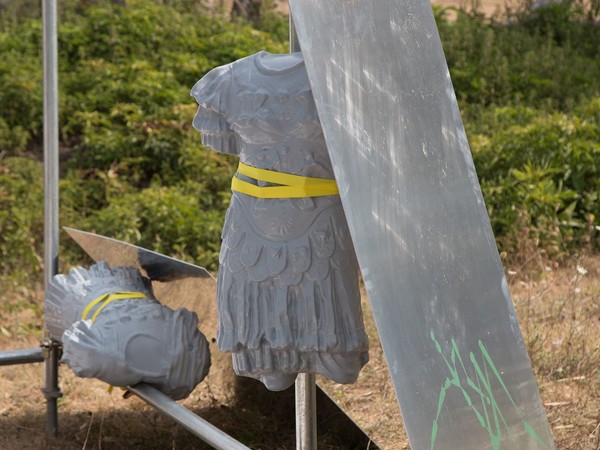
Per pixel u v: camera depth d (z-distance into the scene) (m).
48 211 4.87
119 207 8.46
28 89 10.16
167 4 12.86
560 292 6.78
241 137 3.11
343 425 4.64
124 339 4.30
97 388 5.70
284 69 3.02
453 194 3.03
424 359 2.81
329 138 2.82
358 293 3.14
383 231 2.85
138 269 4.83
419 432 2.73
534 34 12.81
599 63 11.84
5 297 7.29
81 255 8.12
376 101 2.95
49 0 4.66
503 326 3.02
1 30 11.90
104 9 11.66
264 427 5.00
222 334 3.21
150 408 5.36
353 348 3.09
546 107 10.38
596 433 4.56
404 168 2.95
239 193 3.15
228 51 11.22
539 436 2.98
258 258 3.08
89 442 4.94
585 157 8.61
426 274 2.91
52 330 4.79
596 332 5.94
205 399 5.32
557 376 5.37
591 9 13.84
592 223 7.78
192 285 4.50
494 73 11.23
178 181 9.28
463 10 13.35
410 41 3.06
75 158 9.56
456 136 3.08
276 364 3.16
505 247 7.69
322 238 3.03
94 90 10.31
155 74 10.47
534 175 8.31
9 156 9.79
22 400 5.53
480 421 2.87
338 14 2.97
